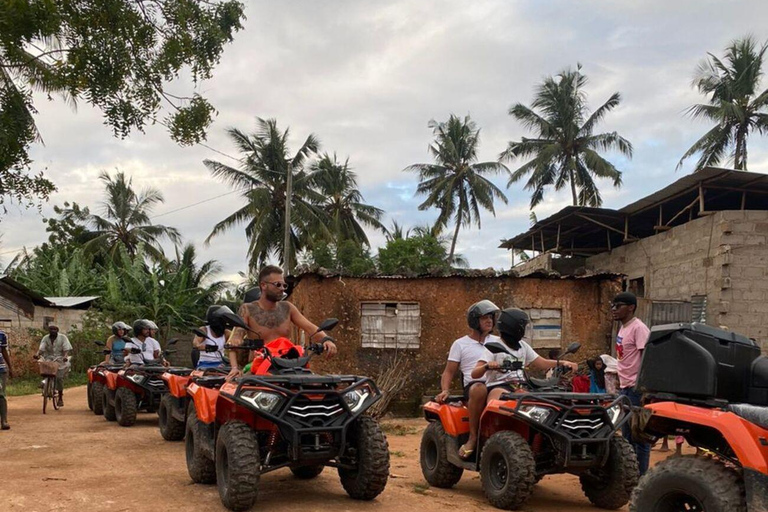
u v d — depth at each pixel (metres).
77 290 31.48
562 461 5.50
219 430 5.41
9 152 12.01
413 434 10.81
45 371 12.93
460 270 14.07
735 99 31.16
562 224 23.03
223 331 9.17
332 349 5.80
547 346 13.56
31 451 8.12
